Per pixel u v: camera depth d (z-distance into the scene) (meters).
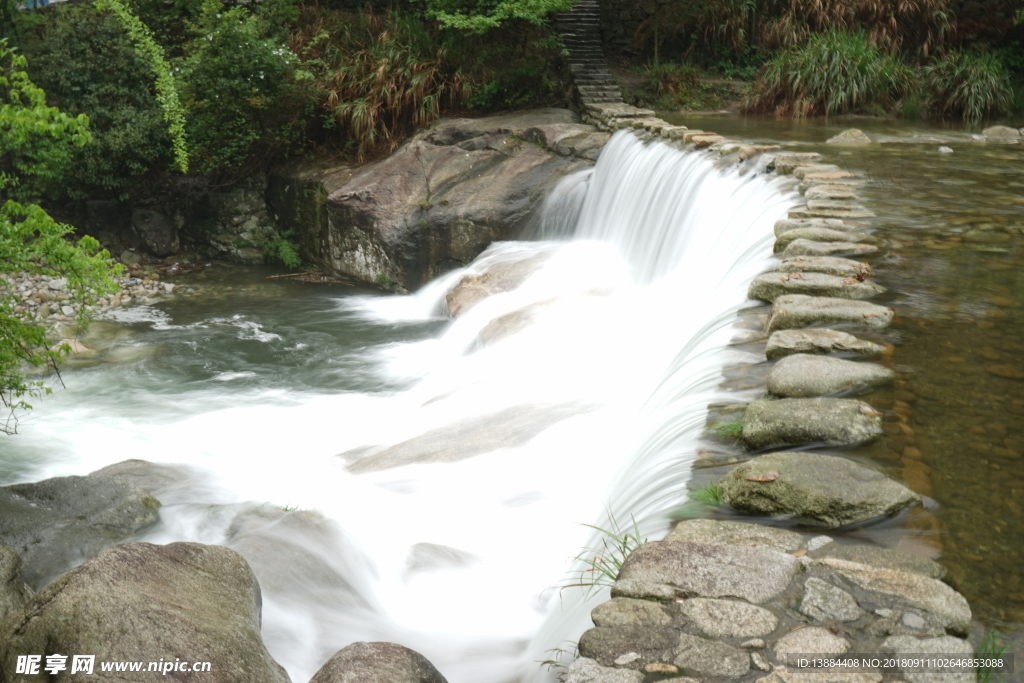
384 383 10.95
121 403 10.38
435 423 8.57
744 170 9.76
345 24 18.08
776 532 3.28
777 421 4.00
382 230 14.40
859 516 3.34
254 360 11.86
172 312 13.84
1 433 9.31
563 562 5.32
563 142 14.37
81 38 15.66
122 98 15.88
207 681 3.30
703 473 3.88
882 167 9.88
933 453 3.81
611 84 16.53
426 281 14.38
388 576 5.53
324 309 13.97
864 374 4.45
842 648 2.67
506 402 8.56
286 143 16.36
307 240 16.06
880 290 5.67
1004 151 11.30
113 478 6.37
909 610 2.82
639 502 4.21
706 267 9.02
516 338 10.23
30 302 13.60
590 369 8.72
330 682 3.16
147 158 15.84
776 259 6.63
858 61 16.00
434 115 16.05
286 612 4.91
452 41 16.69
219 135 15.95
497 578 5.41
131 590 3.71
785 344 4.86
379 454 7.74
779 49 17.89
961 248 6.59
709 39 18.62
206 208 16.58
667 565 3.08
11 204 7.06
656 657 2.70
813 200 8.02
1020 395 4.31
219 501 6.61
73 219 16.39
